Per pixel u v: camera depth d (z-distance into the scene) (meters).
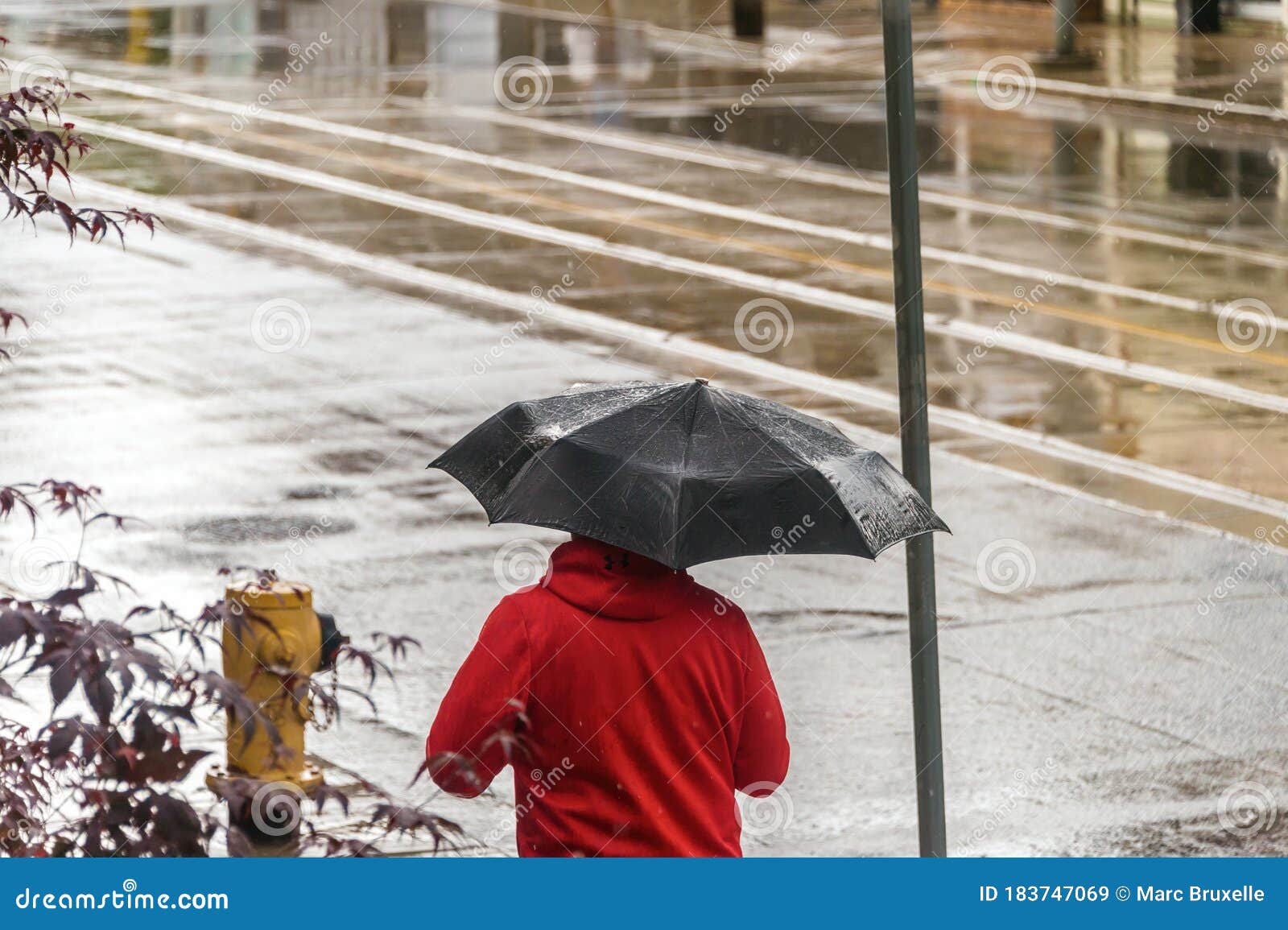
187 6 67.31
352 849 7.44
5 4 65.38
